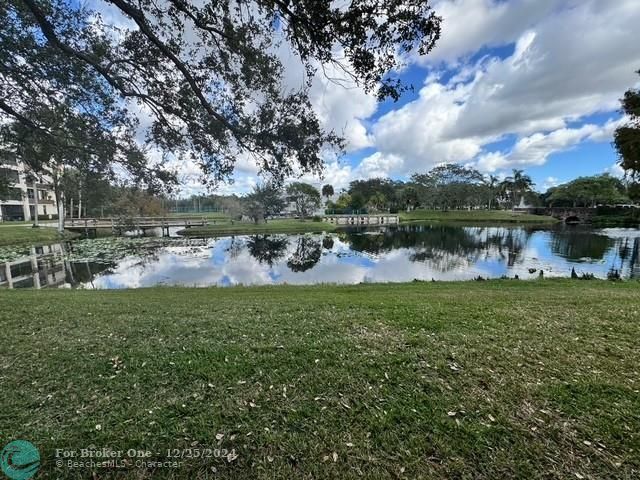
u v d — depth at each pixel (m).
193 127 4.19
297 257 17.95
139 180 4.71
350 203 63.56
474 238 27.33
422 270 14.09
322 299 5.88
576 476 1.67
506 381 2.54
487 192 64.62
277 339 3.43
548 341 3.34
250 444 1.90
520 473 1.69
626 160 13.11
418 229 37.72
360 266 15.13
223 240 26.16
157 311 4.73
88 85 3.94
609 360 2.90
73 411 2.19
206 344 3.29
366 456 1.80
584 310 4.61
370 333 3.61
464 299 5.67
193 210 67.06
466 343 3.28
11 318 4.28
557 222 45.62
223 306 5.11
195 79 3.85
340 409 2.21
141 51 3.73
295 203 52.09
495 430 1.99
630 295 6.12
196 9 3.18
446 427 2.02
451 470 1.71
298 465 1.75
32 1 2.99
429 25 2.68
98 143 4.34
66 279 12.24
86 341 3.40
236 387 2.48
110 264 15.35
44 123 4.20
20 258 16.59
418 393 2.39
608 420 2.08
